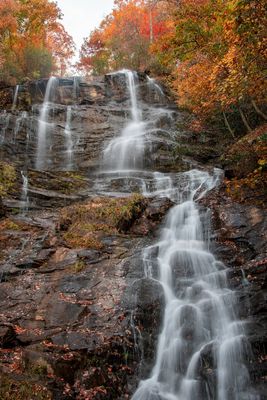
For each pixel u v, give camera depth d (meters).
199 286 7.85
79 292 7.44
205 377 6.27
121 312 6.94
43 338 6.25
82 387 5.61
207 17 12.19
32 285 7.62
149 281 7.79
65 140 16.53
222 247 8.94
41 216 10.67
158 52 14.41
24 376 5.44
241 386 6.21
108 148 15.95
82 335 6.34
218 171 14.07
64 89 21.39
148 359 6.43
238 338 6.79
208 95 13.45
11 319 6.66
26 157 15.36
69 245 8.95
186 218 10.30
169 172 14.89
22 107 19.45
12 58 23.52
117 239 9.27
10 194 11.46
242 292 7.49
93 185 13.21
